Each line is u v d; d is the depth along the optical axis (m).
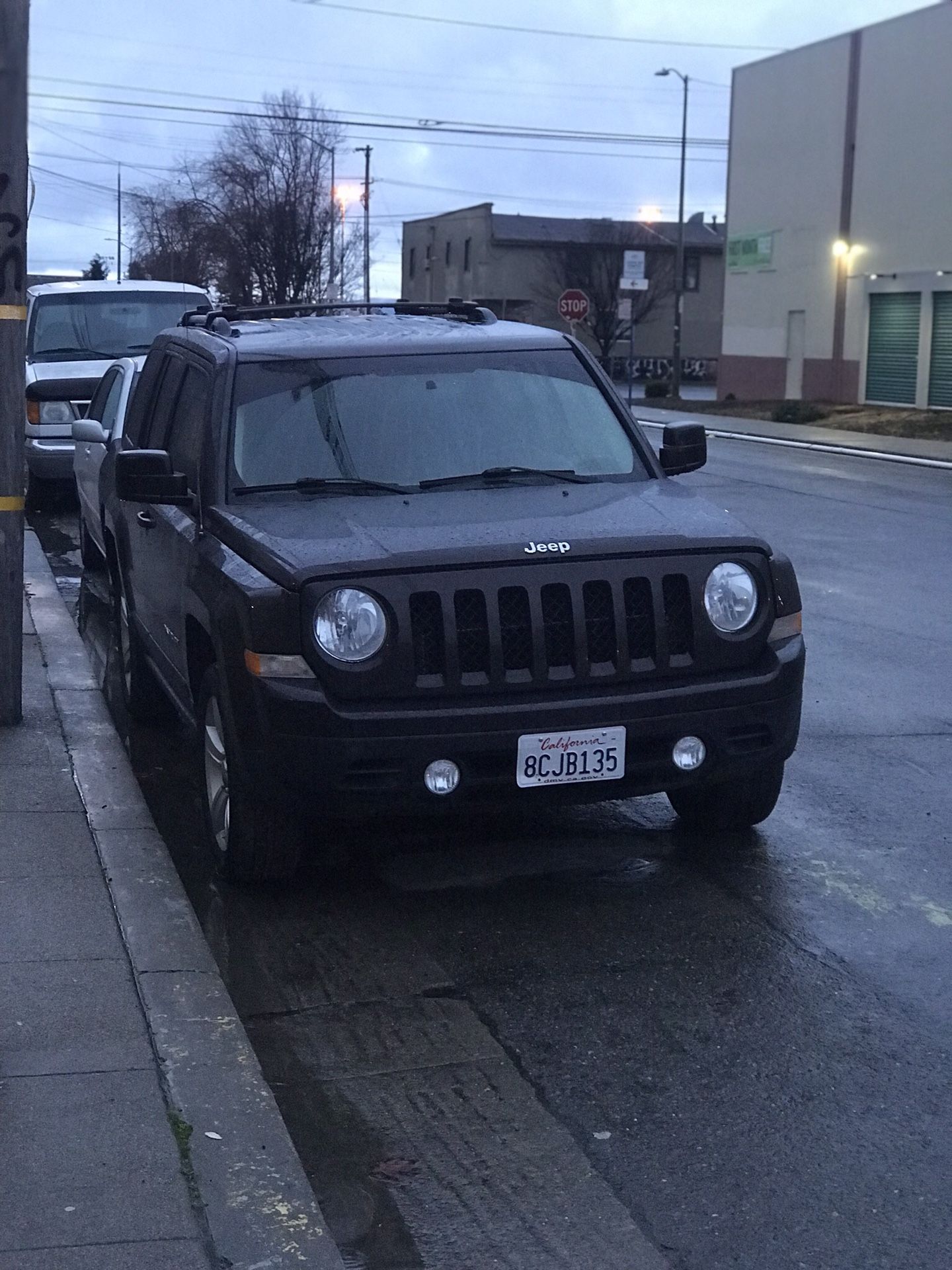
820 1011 4.61
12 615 7.24
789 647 5.43
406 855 5.95
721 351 45.59
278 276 64.69
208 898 5.55
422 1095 4.14
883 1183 3.68
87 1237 3.28
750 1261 3.37
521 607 5.04
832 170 38.34
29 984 4.53
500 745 4.96
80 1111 3.80
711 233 80.00
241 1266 3.25
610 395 6.39
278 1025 4.56
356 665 4.91
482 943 5.13
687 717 5.16
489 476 5.86
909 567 13.16
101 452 10.02
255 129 64.25
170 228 73.06
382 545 5.09
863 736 7.66
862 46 36.78
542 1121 3.99
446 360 6.27
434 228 80.25
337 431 5.92
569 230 76.44
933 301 35.16
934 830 6.25
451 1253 3.41
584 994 4.73
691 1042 4.42
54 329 15.75
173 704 7.38
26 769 6.67
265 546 5.16
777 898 5.50
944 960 4.97
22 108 6.80
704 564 5.24
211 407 6.03
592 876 5.72
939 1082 4.17
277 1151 3.71
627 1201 3.61
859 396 37.97
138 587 7.39
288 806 5.05
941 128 34.31
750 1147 3.85
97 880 5.39
